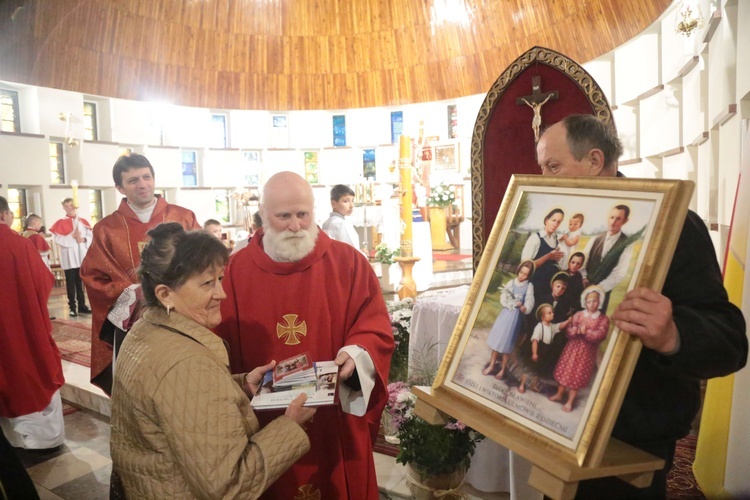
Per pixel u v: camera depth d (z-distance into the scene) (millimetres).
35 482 3152
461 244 12664
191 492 1275
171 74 11867
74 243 7238
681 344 1052
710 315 1124
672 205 1061
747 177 2006
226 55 12375
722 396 2035
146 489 1279
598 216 1186
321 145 13414
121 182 3039
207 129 12742
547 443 1066
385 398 1906
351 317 2033
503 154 3115
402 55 12453
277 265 2012
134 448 1331
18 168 9562
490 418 1197
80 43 10242
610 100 8203
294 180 2010
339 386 1735
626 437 1250
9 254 3221
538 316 1214
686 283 1178
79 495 3002
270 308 2000
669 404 1237
